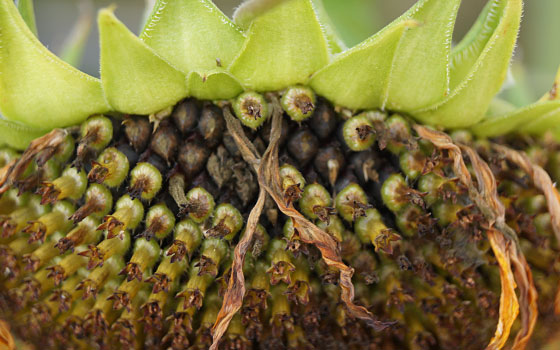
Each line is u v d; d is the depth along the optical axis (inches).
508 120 11.6
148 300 11.2
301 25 11.0
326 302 11.5
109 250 11.1
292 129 11.3
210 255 11.1
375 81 11.2
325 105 11.3
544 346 11.9
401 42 11.2
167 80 11.2
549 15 14.9
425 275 11.4
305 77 11.2
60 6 16.4
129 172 11.3
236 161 11.3
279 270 11.0
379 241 11.1
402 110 11.4
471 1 15.6
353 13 14.6
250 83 11.2
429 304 11.5
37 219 11.4
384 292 11.5
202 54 11.2
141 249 11.2
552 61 14.9
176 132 11.3
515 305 11.1
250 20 10.9
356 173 11.4
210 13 11.2
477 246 11.4
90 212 11.1
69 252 11.4
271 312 11.5
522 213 11.5
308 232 10.9
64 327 11.6
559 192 11.8
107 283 11.4
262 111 11.2
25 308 11.7
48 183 11.1
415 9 11.2
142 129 11.3
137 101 11.2
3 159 11.6
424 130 11.4
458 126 11.6
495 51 11.2
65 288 11.3
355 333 11.6
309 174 11.3
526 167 11.5
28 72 11.2
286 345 11.6
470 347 11.8
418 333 11.7
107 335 11.6
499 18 11.6
